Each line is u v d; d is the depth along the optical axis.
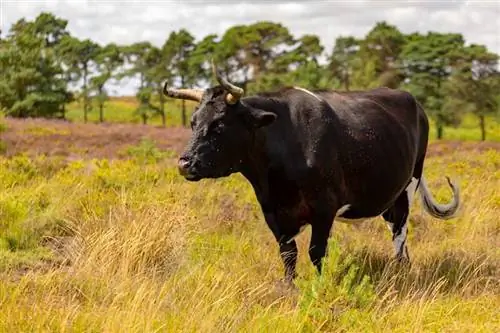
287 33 98.31
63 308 6.47
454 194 9.90
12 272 7.95
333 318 6.77
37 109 66.31
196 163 7.41
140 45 93.81
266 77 86.88
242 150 7.62
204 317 6.36
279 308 6.92
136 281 7.24
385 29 89.38
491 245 9.65
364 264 8.48
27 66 66.00
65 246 8.85
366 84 79.75
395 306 7.32
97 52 95.25
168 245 8.36
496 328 6.68
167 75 89.81
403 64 81.00
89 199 10.41
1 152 24.80
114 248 8.15
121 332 5.86
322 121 7.91
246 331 6.30
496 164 19.08
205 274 7.57
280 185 7.81
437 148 33.81
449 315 7.04
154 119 90.62
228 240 9.47
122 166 14.43
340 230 10.34
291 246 8.12
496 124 79.25
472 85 73.06
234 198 11.73
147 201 10.09
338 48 96.19
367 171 8.38
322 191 7.87
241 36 96.88
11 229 9.17
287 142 7.76
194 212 10.17
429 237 10.24
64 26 101.62
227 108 7.45
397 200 9.78
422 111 10.20
